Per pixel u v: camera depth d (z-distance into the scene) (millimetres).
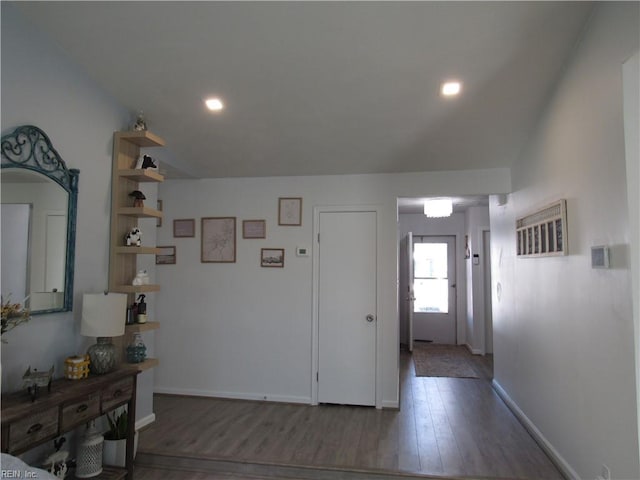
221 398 4578
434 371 5852
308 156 4184
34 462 2600
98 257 3082
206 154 4180
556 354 3062
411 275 7199
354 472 2996
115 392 2746
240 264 4648
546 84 3035
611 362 2271
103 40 2715
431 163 4227
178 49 2787
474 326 6977
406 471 2975
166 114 3498
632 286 2059
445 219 7902
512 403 4230
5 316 2256
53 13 2510
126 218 3305
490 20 2480
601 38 2322
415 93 3160
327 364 4434
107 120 3191
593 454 2484
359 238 4461
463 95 3172
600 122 2363
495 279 4953
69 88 2846
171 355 4719
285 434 3613
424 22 2508
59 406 2309
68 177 2811
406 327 7926
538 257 3412
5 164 2373
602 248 2348
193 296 4719
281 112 3459
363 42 2678
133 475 3037
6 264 2424
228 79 3066
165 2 2430
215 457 3166
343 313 4438
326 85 3105
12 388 2434
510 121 3480
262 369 4543
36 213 2596
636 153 2078
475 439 3529
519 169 3971
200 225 4754
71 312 2840
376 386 4332
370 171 4441
